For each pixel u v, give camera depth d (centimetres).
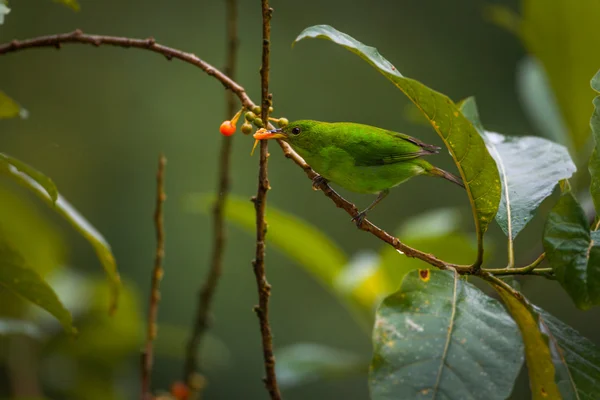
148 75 1823
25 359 945
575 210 461
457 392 405
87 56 1816
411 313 441
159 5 1886
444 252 890
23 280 585
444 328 432
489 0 1938
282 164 1738
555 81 935
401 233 963
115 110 1786
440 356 419
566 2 891
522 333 477
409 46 1934
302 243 857
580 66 913
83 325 959
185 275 1639
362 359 884
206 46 1883
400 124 1884
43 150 1712
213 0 1909
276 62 1881
